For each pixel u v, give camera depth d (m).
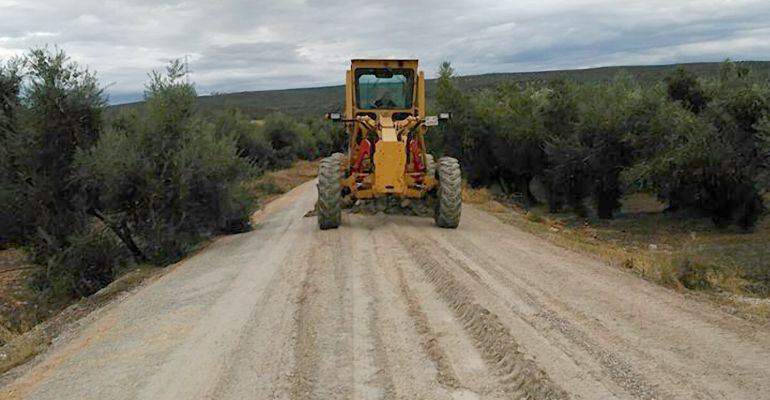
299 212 19.61
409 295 8.15
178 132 14.84
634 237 19.88
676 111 22.00
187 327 7.48
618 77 31.94
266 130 59.69
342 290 8.54
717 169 19.58
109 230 14.77
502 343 6.08
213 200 15.15
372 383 5.46
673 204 24.05
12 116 14.55
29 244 14.42
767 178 18.67
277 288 8.88
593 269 10.02
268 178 39.53
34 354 7.66
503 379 5.43
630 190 23.19
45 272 14.31
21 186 13.99
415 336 6.60
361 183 13.88
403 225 14.16
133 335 7.53
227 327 7.29
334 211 13.51
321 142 73.38
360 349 6.29
